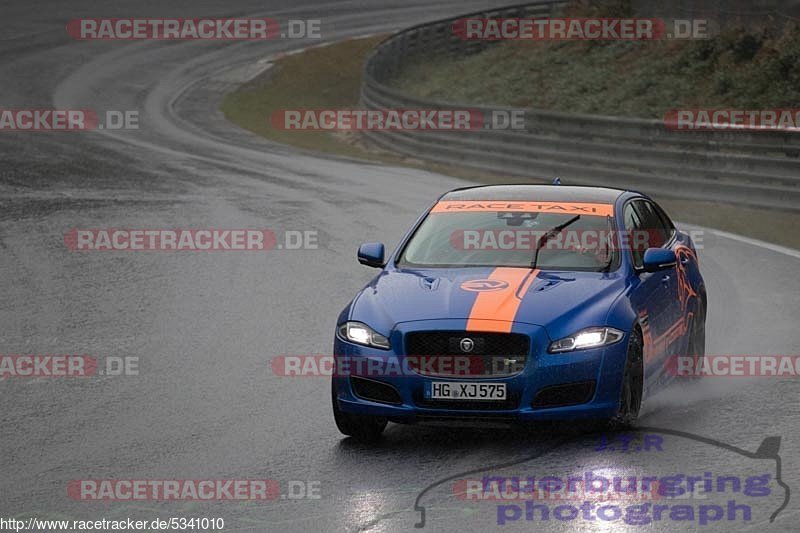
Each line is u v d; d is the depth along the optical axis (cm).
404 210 6619
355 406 2600
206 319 4047
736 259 5122
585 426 2673
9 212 6500
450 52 15438
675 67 11356
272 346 3634
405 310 2638
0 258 5244
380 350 2588
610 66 12238
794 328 3744
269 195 7244
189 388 3139
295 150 10181
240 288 4594
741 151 6962
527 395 2516
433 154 9344
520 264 2859
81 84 15162
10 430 2759
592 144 7838
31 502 2241
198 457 2520
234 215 6431
